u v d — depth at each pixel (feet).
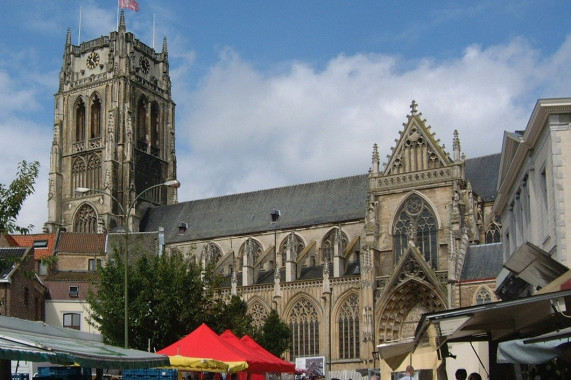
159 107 654.12
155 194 632.38
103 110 621.72
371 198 458.09
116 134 610.65
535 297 102.68
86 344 131.34
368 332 426.92
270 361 212.43
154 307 296.51
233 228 552.00
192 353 188.24
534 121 207.00
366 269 435.94
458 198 424.87
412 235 426.10
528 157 226.58
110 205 596.70
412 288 421.59
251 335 401.08
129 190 600.80
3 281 336.70
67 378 147.54
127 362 124.57
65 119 636.89
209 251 539.29
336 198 528.22
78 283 430.20
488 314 116.98
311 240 514.68
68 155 629.10
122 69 623.36
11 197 174.29
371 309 429.38
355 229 501.97
